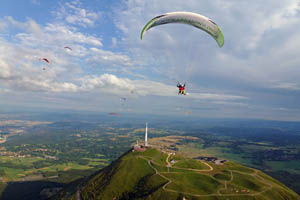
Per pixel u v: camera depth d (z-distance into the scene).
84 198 115.75
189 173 108.19
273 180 107.38
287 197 90.56
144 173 112.69
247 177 105.50
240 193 88.94
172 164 120.00
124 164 124.50
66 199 123.12
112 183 110.69
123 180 111.06
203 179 101.69
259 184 97.50
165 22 40.69
